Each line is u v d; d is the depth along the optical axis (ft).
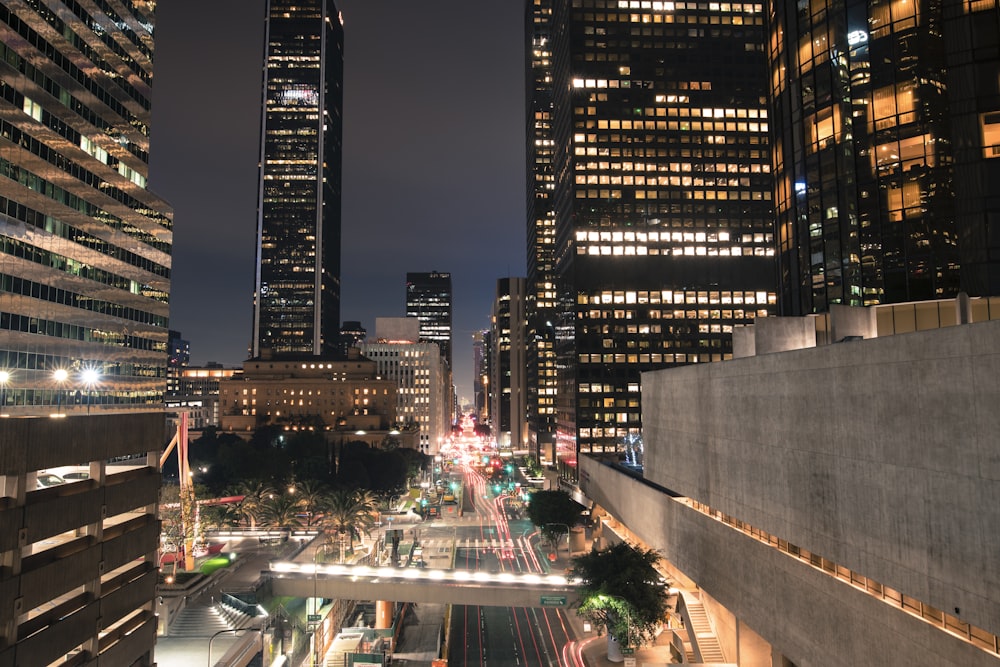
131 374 356.59
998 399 91.04
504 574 234.58
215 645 186.29
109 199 335.67
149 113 377.09
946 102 163.12
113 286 339.57
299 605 238.07
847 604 124.47
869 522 118.93
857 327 163.94
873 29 177.17
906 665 108.37
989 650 92.84
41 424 113.91
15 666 104.06
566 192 618.03
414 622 292.20
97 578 128.88
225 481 497.05
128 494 141.90
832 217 186.50
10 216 263.49
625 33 599.16
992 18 158.61
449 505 578.66
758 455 163.32
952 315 157.79
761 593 160.35
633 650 204.44
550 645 256.52
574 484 549.95
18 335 269.85
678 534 226.17
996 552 90.99
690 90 596.70
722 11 603.26
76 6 305.73
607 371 570.46
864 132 177.68
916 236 164.76
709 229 585.63
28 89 272.51
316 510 377.09
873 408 118.11
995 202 154.61
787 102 208.03
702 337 574.97
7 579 103.81
